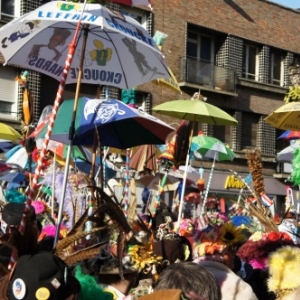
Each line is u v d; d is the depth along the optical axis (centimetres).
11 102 2106
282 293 418
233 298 410
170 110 714
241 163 2798
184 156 768
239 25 2845
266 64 2955
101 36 578
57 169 751
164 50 2564
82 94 1978
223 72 2762
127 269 427
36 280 296
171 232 521
